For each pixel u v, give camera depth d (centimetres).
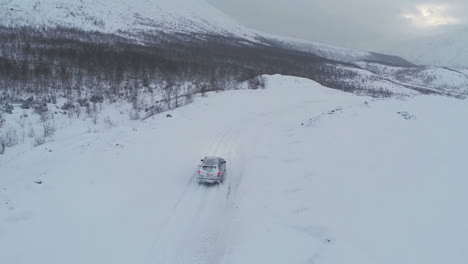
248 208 1202
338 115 2289
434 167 1220
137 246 960
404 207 970
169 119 2534
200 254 959
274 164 1661
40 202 1111
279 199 1232
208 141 2123
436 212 909
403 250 778
